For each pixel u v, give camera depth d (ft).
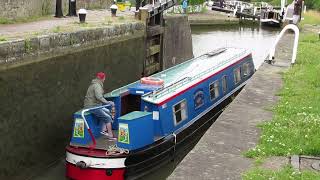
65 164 38.63
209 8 189.57
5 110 33.24
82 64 44.98
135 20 61.62
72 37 42.63
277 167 22.84
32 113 36.63
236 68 54.08
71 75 42.78
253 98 36.29
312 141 25.81
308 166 23.08
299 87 40.65
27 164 36.11
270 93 38.34
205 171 22.29
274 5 214.28
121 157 33.45
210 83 46.37
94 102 36.29
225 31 143.74
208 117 45.37
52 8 64.23
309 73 46.65
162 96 38.40
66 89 41.98
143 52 62.44
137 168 34.73
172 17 73.67
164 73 47.50
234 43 115.44
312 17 156.56
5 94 33.14
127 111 39.68
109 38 51.16
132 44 58.34
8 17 49.16
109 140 35.55
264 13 155.94
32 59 36.27
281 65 51.83
